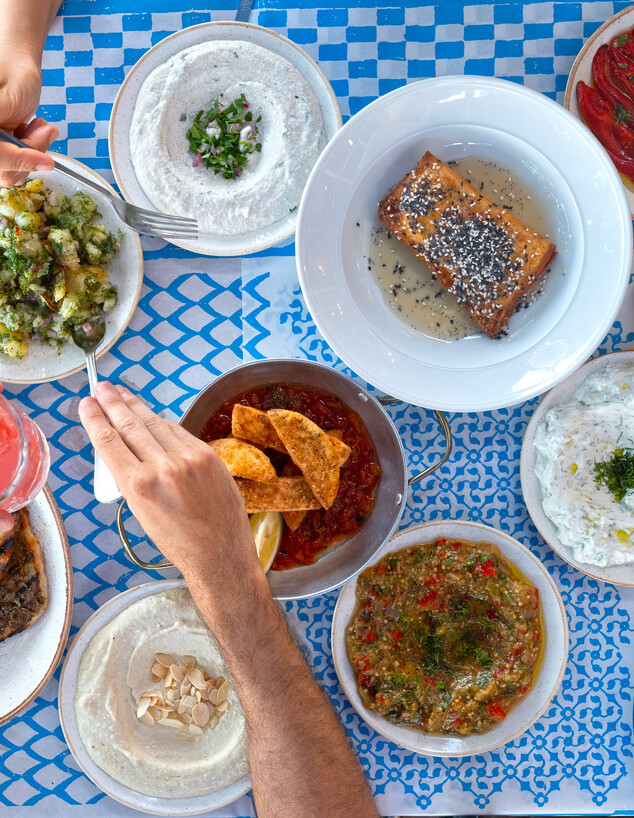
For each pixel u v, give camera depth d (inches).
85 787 32.3
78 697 31.3
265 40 30.5
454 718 31.4
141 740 31.9
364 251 31.3
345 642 31.7
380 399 31.5
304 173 30.9
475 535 31.7
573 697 32.8
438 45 31.5
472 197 29.8
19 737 32.2
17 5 27.3
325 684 32.5
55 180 30.5
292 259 32.1
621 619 32.7
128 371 32.1
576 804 32.6
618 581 31.4
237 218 30.8
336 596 32.6
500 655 31.6
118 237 30.9
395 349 31.1
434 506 32.7
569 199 30.1
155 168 30.4
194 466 23.0
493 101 29.3
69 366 31.0
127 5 31.3
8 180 27.5
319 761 25.5
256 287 32.2
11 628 30.7
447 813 32.6
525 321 31.0
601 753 32.7
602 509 31.0
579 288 30.2
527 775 32.7
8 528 26.9
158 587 31.6
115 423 23.5
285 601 30.9
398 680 31.4
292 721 25.5
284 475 30.6
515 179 30.7
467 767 32.7
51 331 30.6
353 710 32.6
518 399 30.3
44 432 32.0
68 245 29.4
